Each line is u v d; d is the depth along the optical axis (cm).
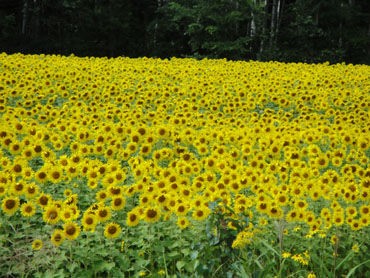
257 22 3219
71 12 3303
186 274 515
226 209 517
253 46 3331
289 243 558
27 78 1332
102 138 814
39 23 3325
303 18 3338
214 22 3136
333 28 3603
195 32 3147
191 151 900
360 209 587
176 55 3494
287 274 533
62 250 534
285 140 849
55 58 1795
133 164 715
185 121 994
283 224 573
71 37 3228
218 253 496
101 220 535
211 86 1360
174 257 541
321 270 520
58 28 3359
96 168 666
